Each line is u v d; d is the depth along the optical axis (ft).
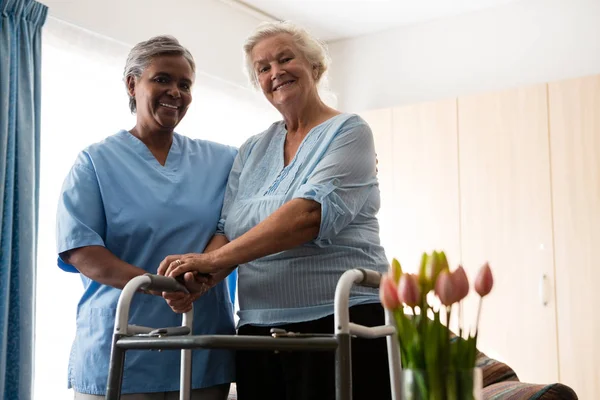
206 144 6.76
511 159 12.18
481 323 12.05
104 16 11.21
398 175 13.35
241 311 6.07
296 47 6.19
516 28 13.52
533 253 11.76
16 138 9.07
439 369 3.48
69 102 10.54
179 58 6.25
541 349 11.48
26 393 8.55
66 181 6.10
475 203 12.44
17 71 9.20
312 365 5.62
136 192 6.11
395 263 3.70
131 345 4.38
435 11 14.10
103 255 5.79
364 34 15.37
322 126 6.00
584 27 12.84
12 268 8.75
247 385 6.00
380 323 5.64
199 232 6.24
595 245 11.27
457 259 12.48
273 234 5.34
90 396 5.85
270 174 6.24
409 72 14.71
